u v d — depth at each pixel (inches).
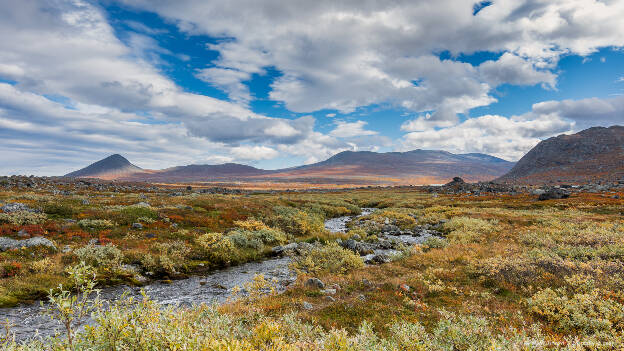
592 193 2704.2
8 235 795.4
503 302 455.2
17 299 523.8
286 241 1194.6
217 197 2012.8
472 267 633.0
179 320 194.5
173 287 681.0
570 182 6953.7
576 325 342.0
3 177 2551.7
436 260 766.5
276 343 218.1
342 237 1250.0
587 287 442.3
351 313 434.0
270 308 454.0
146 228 1053.8
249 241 1063.0
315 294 545.3
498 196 2876.5
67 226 927.0
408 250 920.9
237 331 258.8
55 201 1246.3
